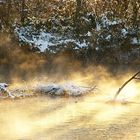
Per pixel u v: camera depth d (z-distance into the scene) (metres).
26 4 41.22
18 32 38.78
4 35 38.03
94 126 16.80
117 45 38.56
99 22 40.12
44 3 41.75
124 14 41.03
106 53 38.00
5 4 40.25
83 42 38.75
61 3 41.97
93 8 41.06
